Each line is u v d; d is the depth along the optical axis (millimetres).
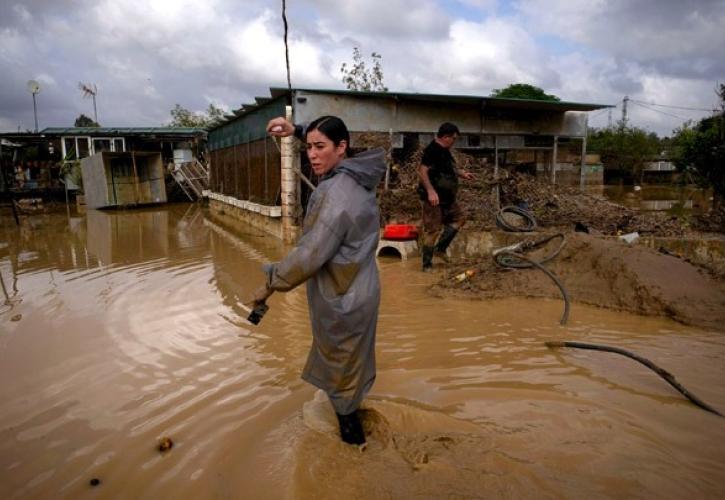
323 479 2629
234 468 2764
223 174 17969
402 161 11820
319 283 2732
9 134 24031
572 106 13398
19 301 6305
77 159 24547
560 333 4695
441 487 2539
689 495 2469
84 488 2660
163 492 2605
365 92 11258
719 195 11398
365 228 2719
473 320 5102
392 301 5824
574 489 2514
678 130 31141
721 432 3012
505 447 2875
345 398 2797
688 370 3850
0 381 3979
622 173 32812
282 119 3291
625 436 2980
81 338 4879
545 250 6480
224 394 3615
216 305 5852
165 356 4355
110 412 3430
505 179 10375
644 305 5219
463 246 8164
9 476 2781
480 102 12555
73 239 12000
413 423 3135
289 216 10672
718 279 5637
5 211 20188
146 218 16906
